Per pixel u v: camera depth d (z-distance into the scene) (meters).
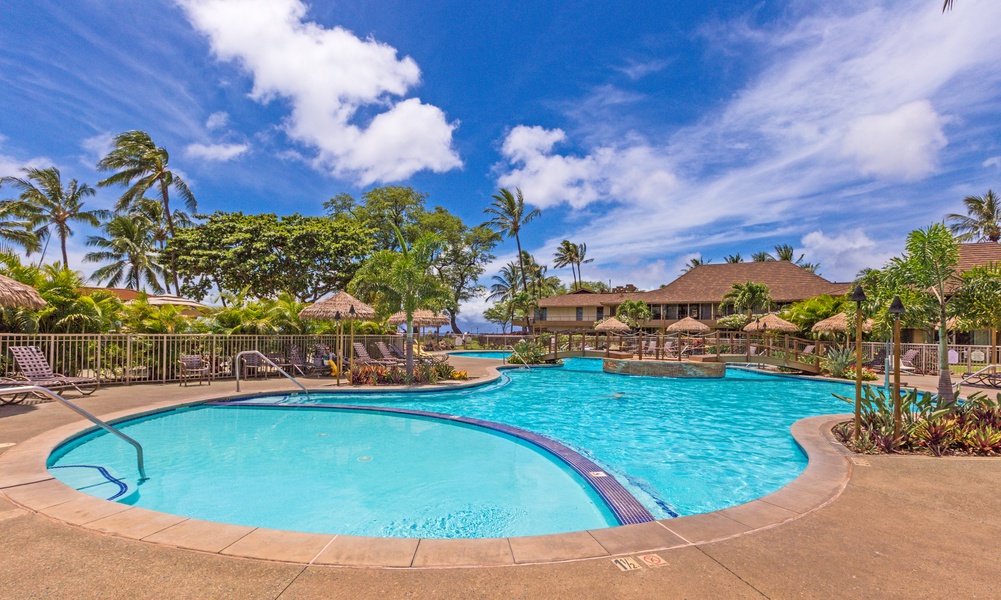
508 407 12.15
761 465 7.14
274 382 14.02
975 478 5.21
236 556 3.14
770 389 15.92
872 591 2.81
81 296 13.48
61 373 12.28
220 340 14.80
